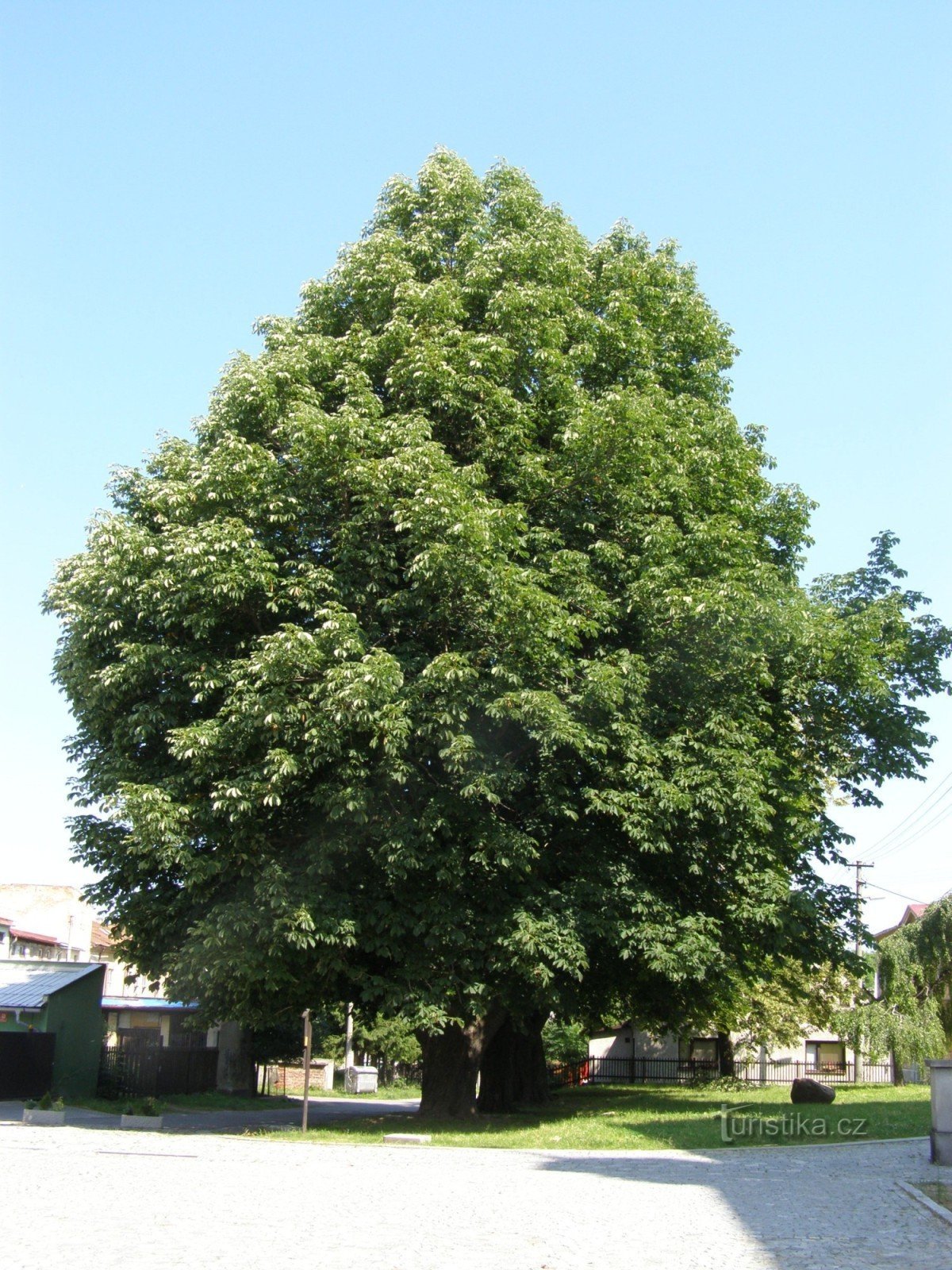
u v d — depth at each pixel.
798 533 26.50
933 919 36.47
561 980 22.12
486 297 23.20
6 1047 29.67
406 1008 19.67
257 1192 12.33
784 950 23.66
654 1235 10.02
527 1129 20.81
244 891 19.38
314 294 24.59
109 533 20.19
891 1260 9.01
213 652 20.64
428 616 19.69
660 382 25.52
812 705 23.55
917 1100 26.94
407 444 19.86
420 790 20.00
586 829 21.20
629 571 21.31
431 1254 8.96
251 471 20.27
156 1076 33.56
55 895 60.75
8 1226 9.86
